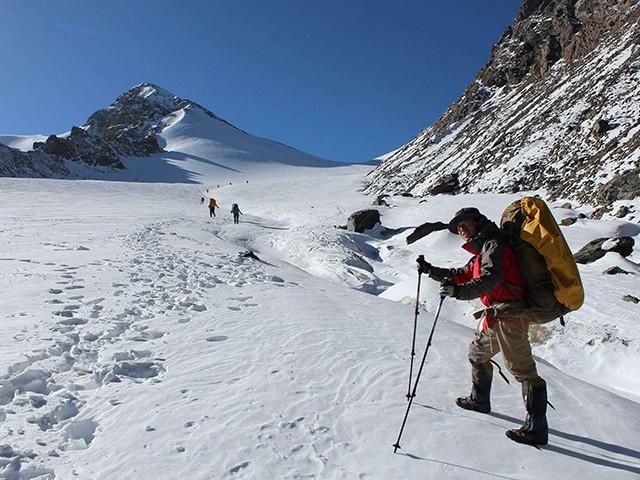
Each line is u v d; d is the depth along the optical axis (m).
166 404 4.45
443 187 55.12
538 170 48.94
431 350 6.44
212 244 21.89
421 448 3.81
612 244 20.59
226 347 6.24
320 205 52.06
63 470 3.36
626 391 9.02
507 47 113.31
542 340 10.90
